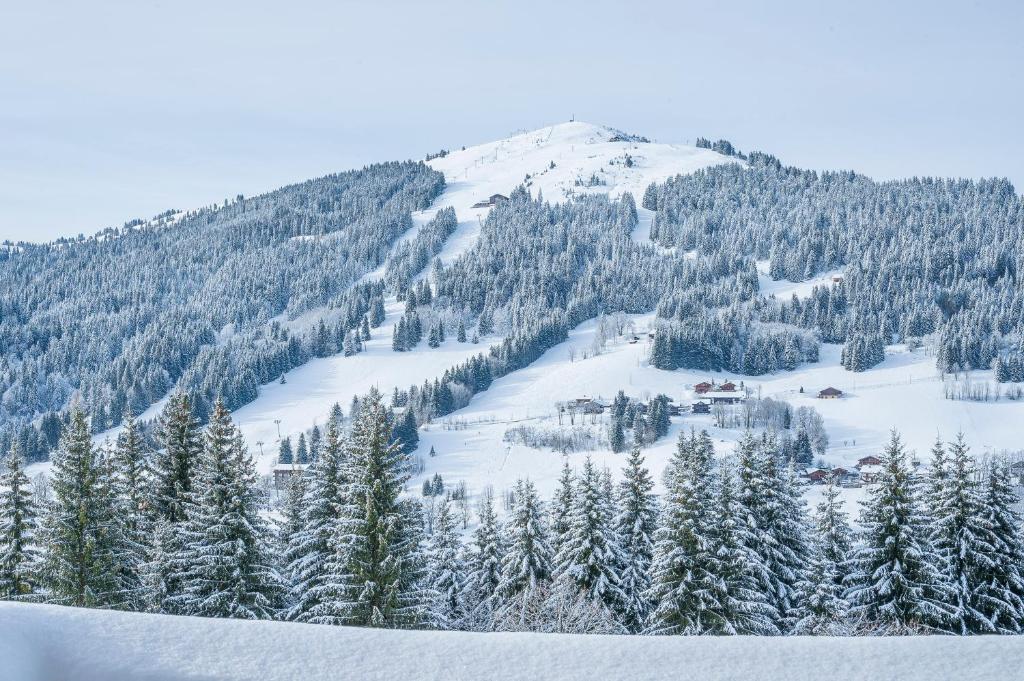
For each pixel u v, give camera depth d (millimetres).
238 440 36969
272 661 11664
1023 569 37812
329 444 40844
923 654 11984
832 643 12297
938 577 36500
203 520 35594
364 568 36219
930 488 40250
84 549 36375
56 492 37469
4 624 11523
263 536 36344
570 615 37438
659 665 11805
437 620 38562
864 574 38250
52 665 11211
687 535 37750
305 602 37938
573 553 40406
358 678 11367
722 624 36719
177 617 12562
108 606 37000
